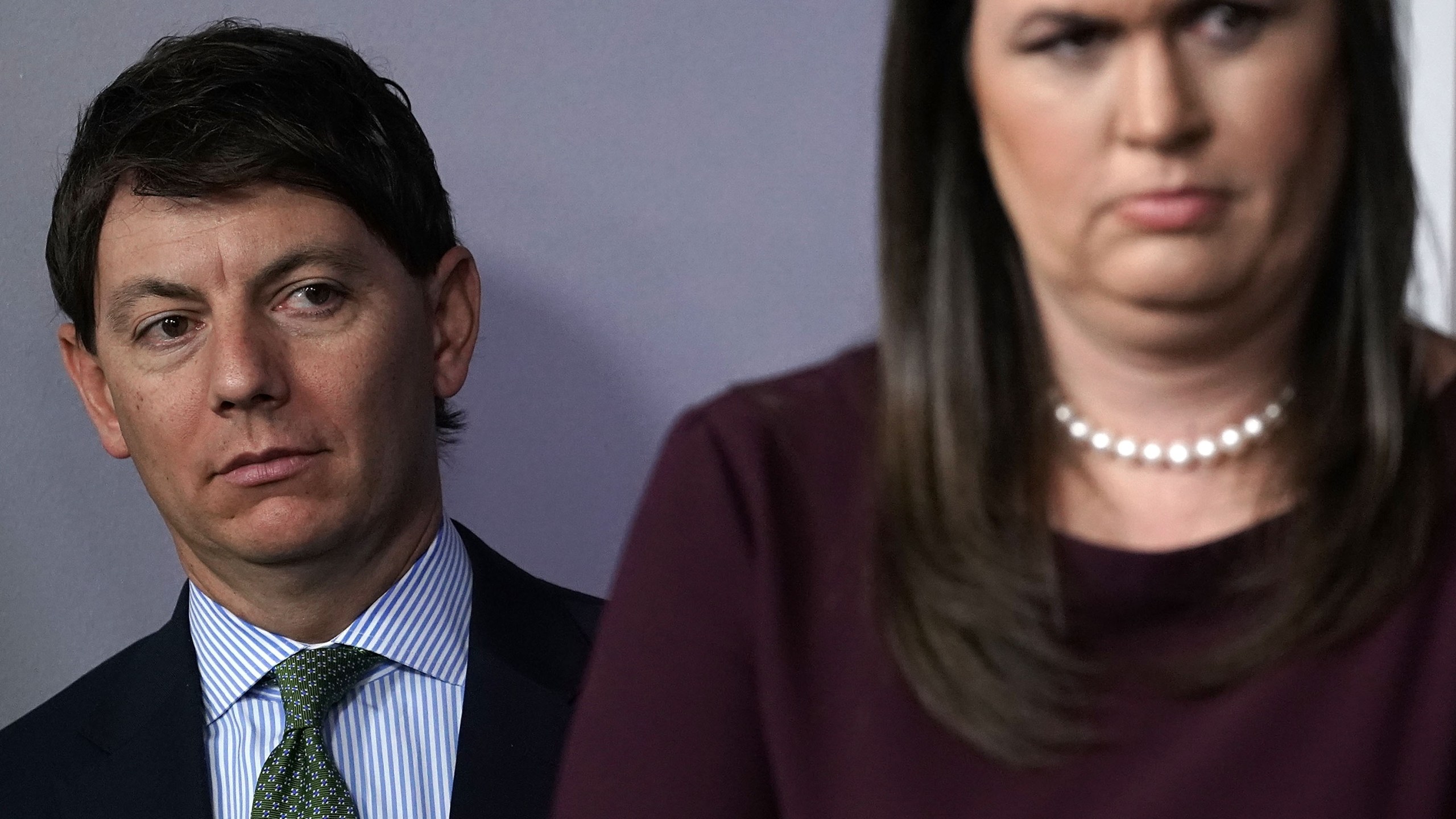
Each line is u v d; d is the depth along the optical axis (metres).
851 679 2.50
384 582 4.65
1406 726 2.21
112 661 4.82
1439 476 2.28
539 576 5.94
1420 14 5.72
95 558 5.53
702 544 2.62
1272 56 2.05
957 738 2.41
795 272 6.04
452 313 4.89
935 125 2.54
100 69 5.39
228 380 4.21
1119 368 2.37
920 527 2.51
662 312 5.95
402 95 5.18
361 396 4.41
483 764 4.49
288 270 4.32
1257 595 2.30
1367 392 2.29
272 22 5.50
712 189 5.96
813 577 2.58
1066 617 2.38
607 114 5.84
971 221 2.53
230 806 4.52
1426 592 2.24
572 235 5.85
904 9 2.52
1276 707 2.24
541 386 5.88
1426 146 5.70
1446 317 5.57
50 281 5.03
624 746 2.56
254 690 4.58
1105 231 2.12
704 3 5.89
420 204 4.64
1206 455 2.37
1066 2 2.06
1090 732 2.31
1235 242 2.08
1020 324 2.52
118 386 4.41
